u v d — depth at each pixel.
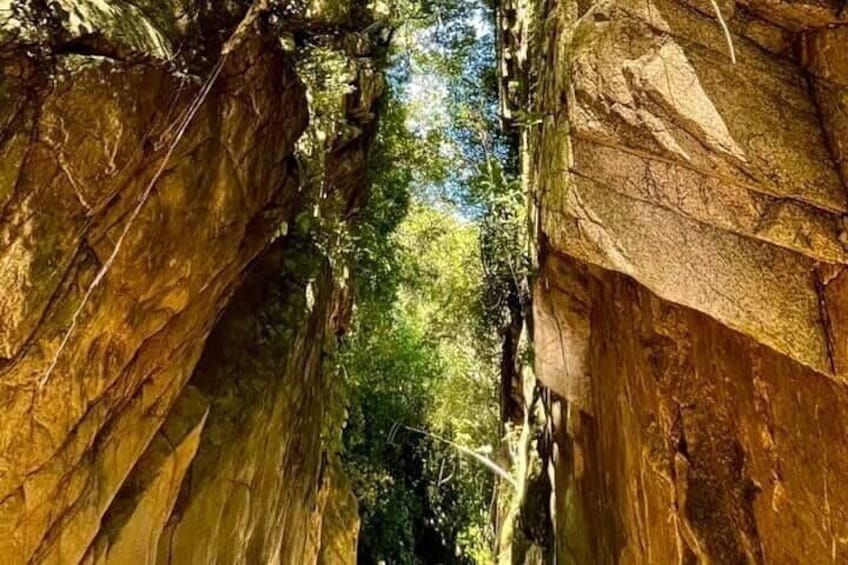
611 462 6.13
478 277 13.77
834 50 3.19
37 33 2.85
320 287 8.18
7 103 2.80
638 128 3.53
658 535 5.18
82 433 3.70
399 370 15.93
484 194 10.89
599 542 6.70
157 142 3.68
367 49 9.88
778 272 3.45
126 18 3.32
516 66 9.42
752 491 4.22
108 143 3.27
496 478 14.02
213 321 5.46
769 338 3.47
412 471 19.28
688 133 3.39
